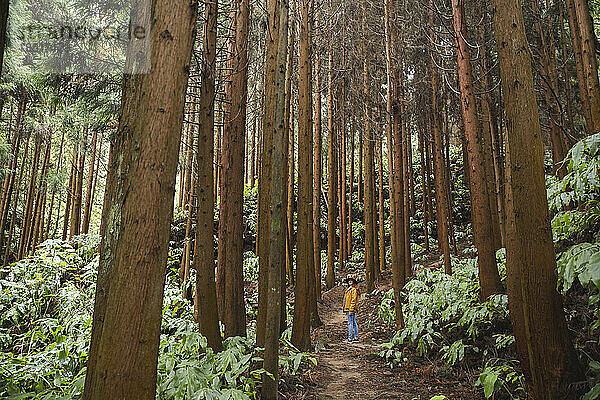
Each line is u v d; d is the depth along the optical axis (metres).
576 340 3.65
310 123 8.55
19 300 5.91
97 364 1.65
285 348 4.95
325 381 4.97
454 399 4.01
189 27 1.95
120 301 1.66
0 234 12.19
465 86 5.87
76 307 6.11
